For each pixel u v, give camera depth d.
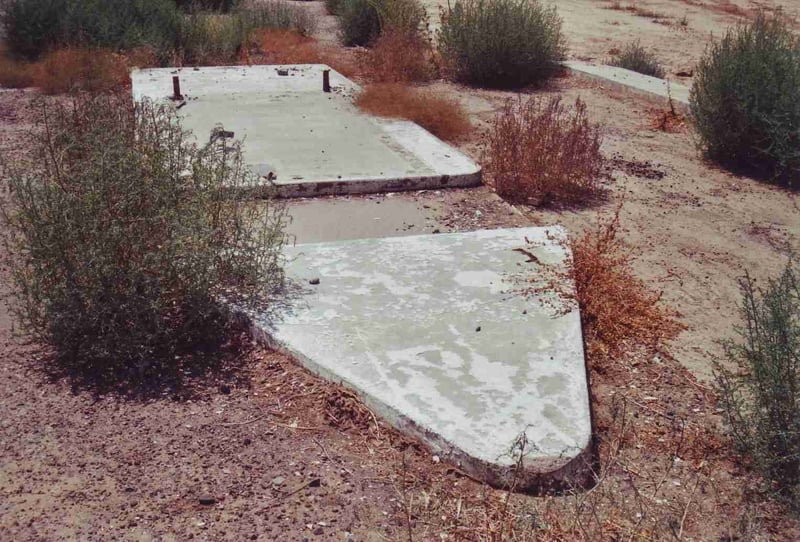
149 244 4.55
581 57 16.17
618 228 7.13
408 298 5.06
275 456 3.77
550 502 3.51
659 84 12.97
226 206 5.21
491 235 6.07
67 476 3.58
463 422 3.88
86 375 4.39
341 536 3.28
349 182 7.27
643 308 5.48
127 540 3.21
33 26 13.26
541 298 5.13
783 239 7.13
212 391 4.28
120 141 5.16
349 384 4.19
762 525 3.54
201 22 14.70
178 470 3.64
